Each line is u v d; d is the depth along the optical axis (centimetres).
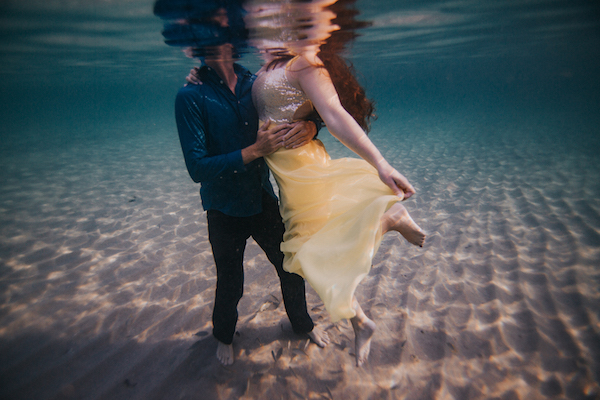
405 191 173
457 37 1435
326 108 174
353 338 285
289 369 255
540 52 2723
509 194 632
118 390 238
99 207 642
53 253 450
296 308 259
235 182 210
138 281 380
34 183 838
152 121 3275
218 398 233
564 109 3031
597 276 349
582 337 270
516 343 270
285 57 199
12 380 244
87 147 1466
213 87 198
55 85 3575
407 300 330
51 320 313
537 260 389
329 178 197
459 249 428
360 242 170
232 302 242
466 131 1617
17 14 503
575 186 660
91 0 414
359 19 529
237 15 345
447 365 253
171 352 273
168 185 800
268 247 240
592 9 973
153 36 718
